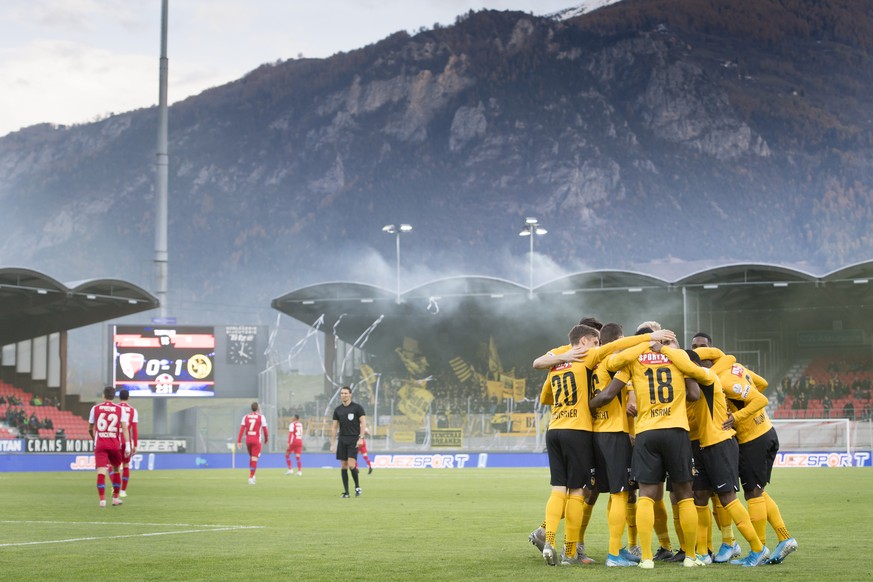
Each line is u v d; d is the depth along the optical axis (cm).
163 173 6556
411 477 4059
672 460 1141
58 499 2577
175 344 6031
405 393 7312
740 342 7438
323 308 7156
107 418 2255
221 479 3922
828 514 1978
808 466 5069
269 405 6147
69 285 5834
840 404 6662
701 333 1318
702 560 1195
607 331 1220
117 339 5975
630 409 1223
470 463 5481
